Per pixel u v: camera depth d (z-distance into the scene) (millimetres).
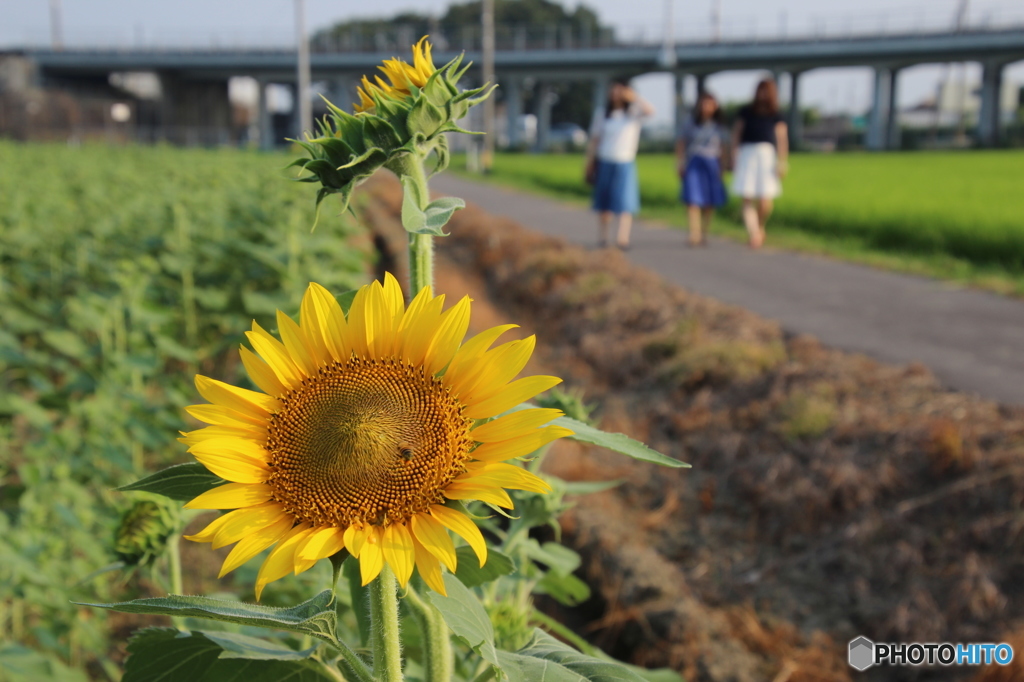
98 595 3594
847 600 3969
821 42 74812
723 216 18547
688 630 3699
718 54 77062
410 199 1410
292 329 1380
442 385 1332
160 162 19328
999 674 3211
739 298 8977
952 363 6234
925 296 9117
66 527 3713
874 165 41531
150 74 82625
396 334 1382
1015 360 6328
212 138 80062
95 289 7570
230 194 10766
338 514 1223
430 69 1492
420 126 1431
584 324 8289
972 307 8492
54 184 12242
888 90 77438
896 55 73938
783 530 4508
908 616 3742
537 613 2445
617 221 17891
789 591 4086
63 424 5176
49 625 3305
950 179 29125
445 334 1353
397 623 1314
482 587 2322
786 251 12977
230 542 1214
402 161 1467
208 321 7227
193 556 4293
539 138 83000
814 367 5910
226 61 78500
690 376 6258
